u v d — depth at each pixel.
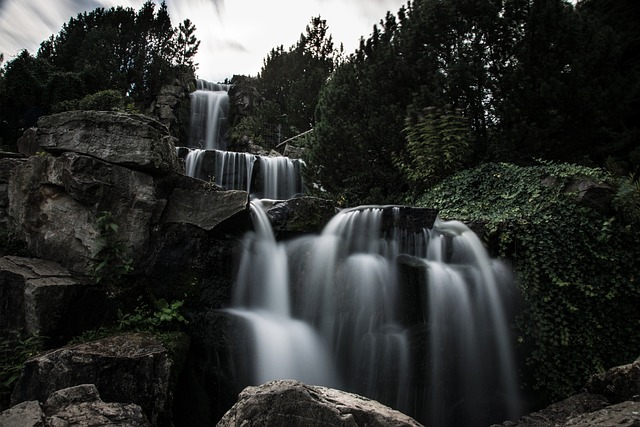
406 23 12.18
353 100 11.88
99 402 3.76
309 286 6.41
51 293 5.01
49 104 15.30
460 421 6.28
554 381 6.29
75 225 5.89
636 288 6.88
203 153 13.59
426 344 6.13
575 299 6.71
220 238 6.26
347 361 6.15
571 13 11.04
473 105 11.16
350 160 11.50
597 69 10.72
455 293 6.52
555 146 10.92
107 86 19.25
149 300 5.79
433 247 7.06
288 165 15.14
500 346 6.66
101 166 5.84
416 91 11.49
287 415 2.73
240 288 6.26
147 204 5.97
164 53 26.48
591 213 7.38
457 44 11.38
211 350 5.43
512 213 7.68
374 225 6.93
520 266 6.91
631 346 6.73
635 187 7.30
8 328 5.09
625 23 15.93
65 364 4.05
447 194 9.45
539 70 10.38
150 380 4.15
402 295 6.45
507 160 10.55
